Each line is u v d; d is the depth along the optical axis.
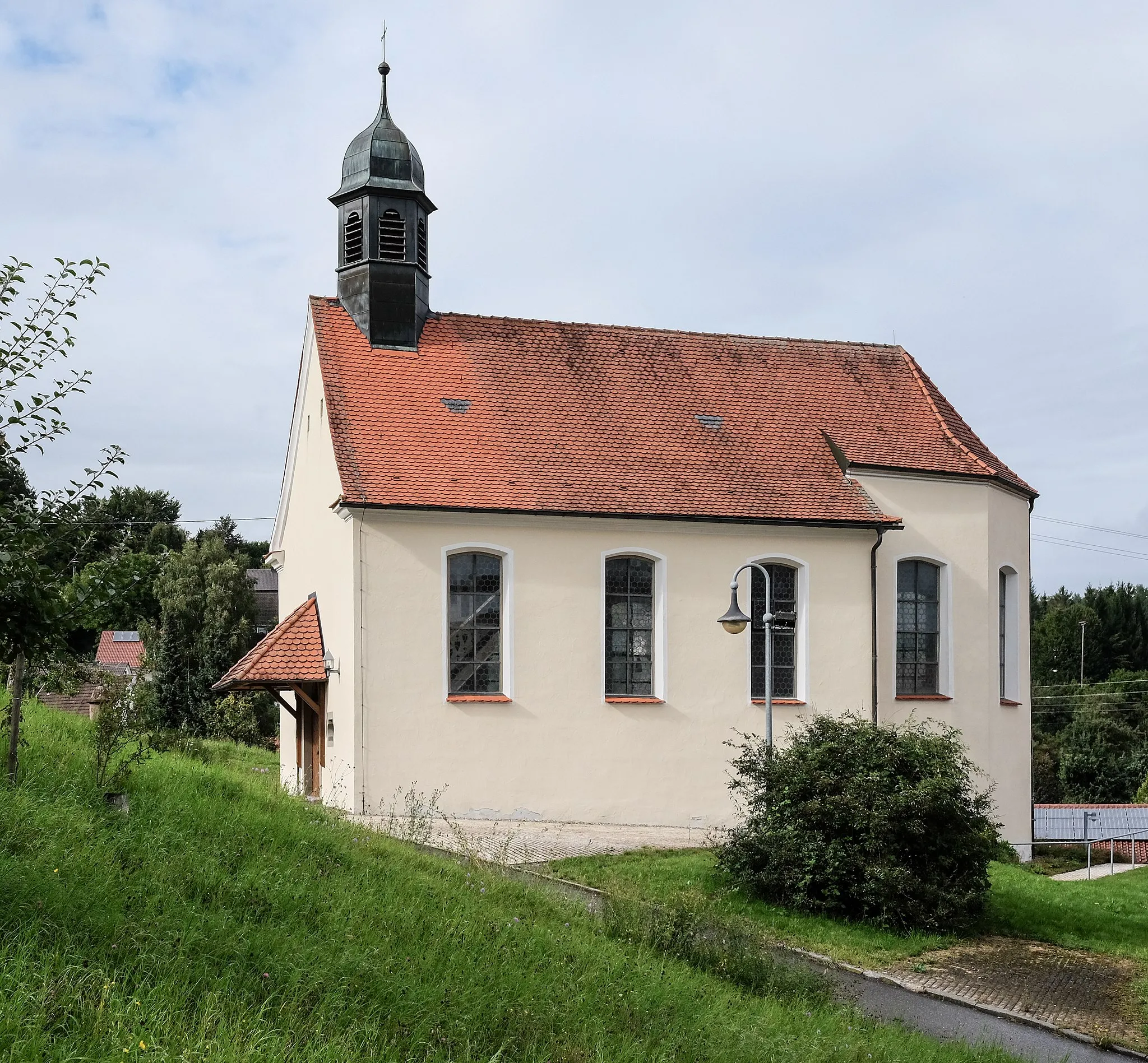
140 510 70.69
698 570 24.02
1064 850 36.16
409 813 21.69
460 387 24.94
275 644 24.05
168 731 18.91
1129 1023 13.38
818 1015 11.52
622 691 23.61
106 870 9.29
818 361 29.03
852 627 25.05
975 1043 12.16
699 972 12.11
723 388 27.30
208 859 10.48
